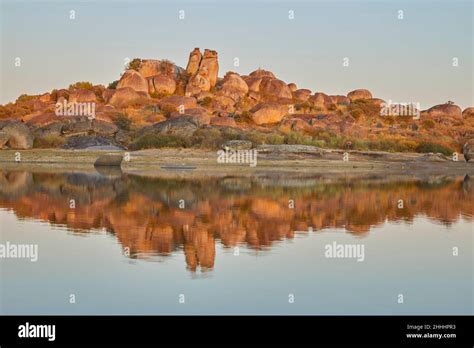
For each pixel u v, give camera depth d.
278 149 52.84
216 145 54.44
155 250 14.48
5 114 73.25
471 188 31.61
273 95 91.75
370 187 31.05
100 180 32.75
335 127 68.75
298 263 13.42
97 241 15.37
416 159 56.53
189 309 10.38
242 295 11.11
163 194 25.72
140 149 54.00
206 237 16.02
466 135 78.19
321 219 19.39
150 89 85.75
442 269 13.09
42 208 21.03
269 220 18.98
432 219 19.80
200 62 91.38
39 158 51.41
